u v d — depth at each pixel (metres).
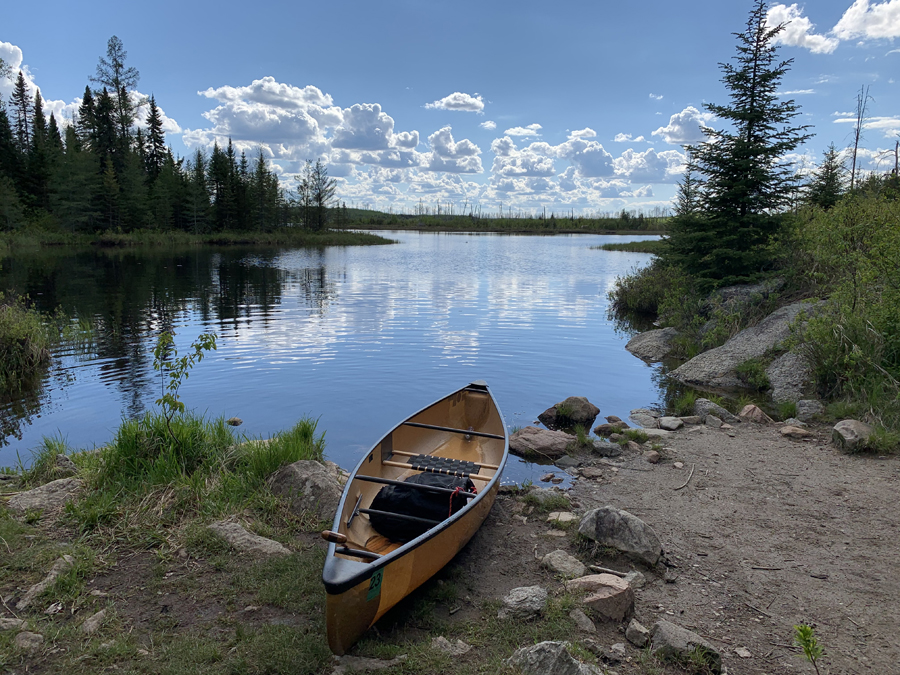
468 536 4.32
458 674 3.02
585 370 11.27
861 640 3.45
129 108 68.50
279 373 10.37
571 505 5.48
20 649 3.08
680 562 4.39
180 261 36.09
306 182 77.56
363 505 4.70
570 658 2.95
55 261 33.41
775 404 9.20
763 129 13.16
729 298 13.55
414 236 91.56
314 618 3.51
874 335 8.48
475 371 10.88
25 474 5.55
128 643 3.21
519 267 34.47
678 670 3.14
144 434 5.54
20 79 73.69
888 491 5.61
